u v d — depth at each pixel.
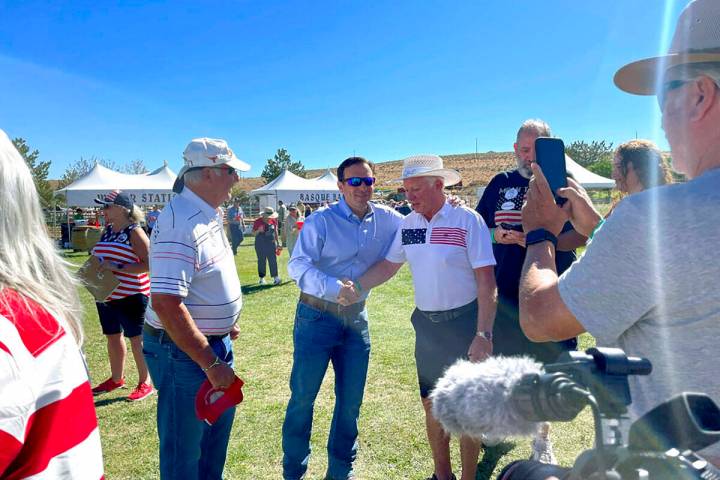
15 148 1.03
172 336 2.02
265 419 3.80
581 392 0.57
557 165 1.42
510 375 0.63
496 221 3.02
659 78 0.94
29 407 0.87
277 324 6.62
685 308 0.77
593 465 0.60
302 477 2.91
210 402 2.13
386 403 3.99
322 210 2.88
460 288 2.65
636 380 0.86
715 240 0.75
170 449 2.20
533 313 0.95
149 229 12.02
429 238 2.66
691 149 0.87
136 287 4.12
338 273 2.87
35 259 1.00
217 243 2.25
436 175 2.62
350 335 2.87
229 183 2.26
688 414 0.62
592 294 0.84
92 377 4.80
